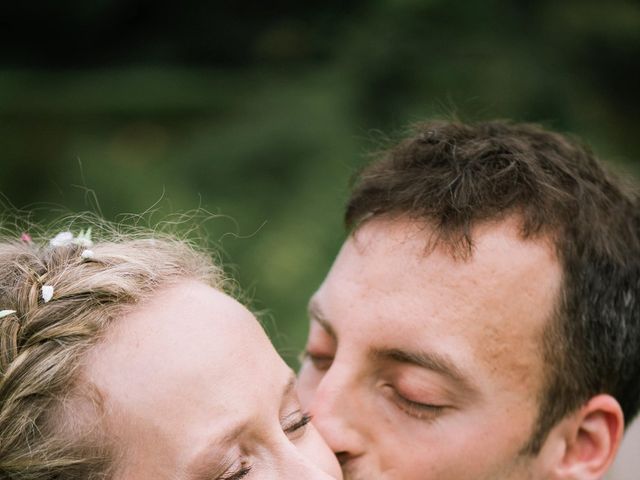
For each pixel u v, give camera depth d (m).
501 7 8.95
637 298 2.60
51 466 1.84
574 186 2.55
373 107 8.52
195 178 8.07
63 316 1.96
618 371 2.56
